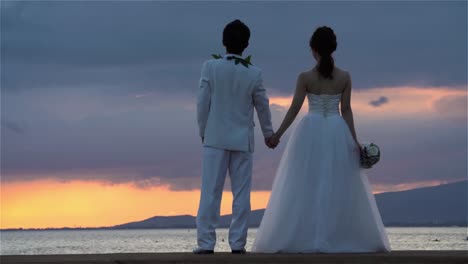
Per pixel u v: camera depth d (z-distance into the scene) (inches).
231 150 305.4
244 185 308.5
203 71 308.7
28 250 5059.1
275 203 315.0
